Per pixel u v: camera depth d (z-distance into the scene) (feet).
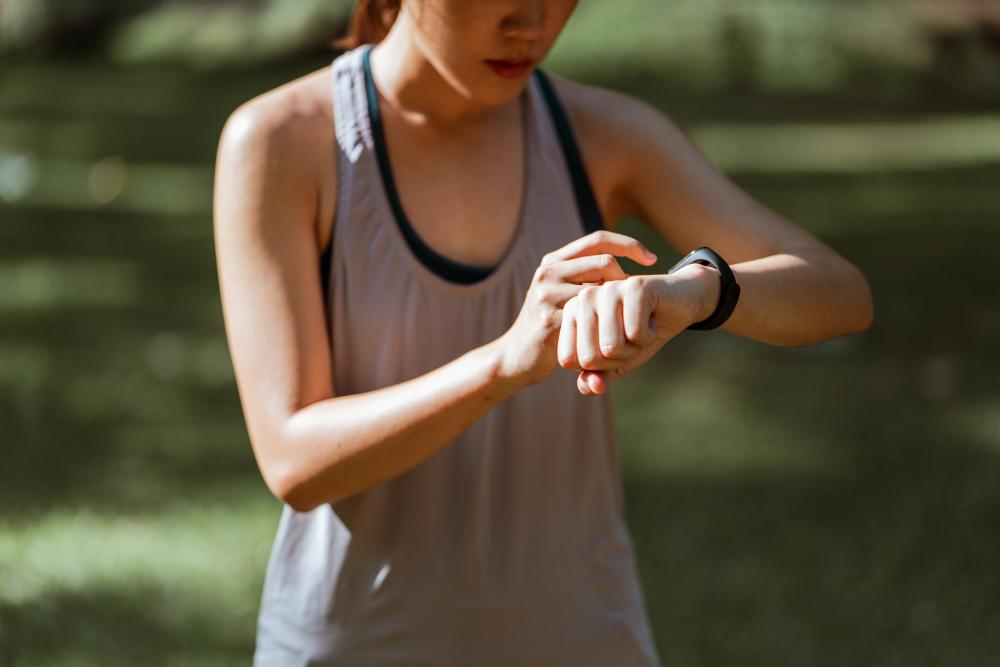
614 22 117.91
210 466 28.99
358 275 10.30
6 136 85.61
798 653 21.98
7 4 146.51
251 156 10.17
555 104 10.94
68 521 25.96
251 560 24.71
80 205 62.03
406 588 10.43
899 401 34.09
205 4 145.07
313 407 9.75
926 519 26.81
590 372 8.53
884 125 93.61
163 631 22.11
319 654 10.61
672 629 22.79
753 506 27.73
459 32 9.57
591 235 8.93
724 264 9.10
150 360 36.58
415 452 9.36
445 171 10.46
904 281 46.78
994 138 85.20
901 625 22.76
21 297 43.70
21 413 31.81
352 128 10.35
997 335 39.93
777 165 74.38
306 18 135.03
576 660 10.65
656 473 29.58
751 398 34.45
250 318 9.97
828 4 119.65
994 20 119.03
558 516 10.61
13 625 21.93
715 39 115.14
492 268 10.47
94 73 131.03
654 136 11.03
